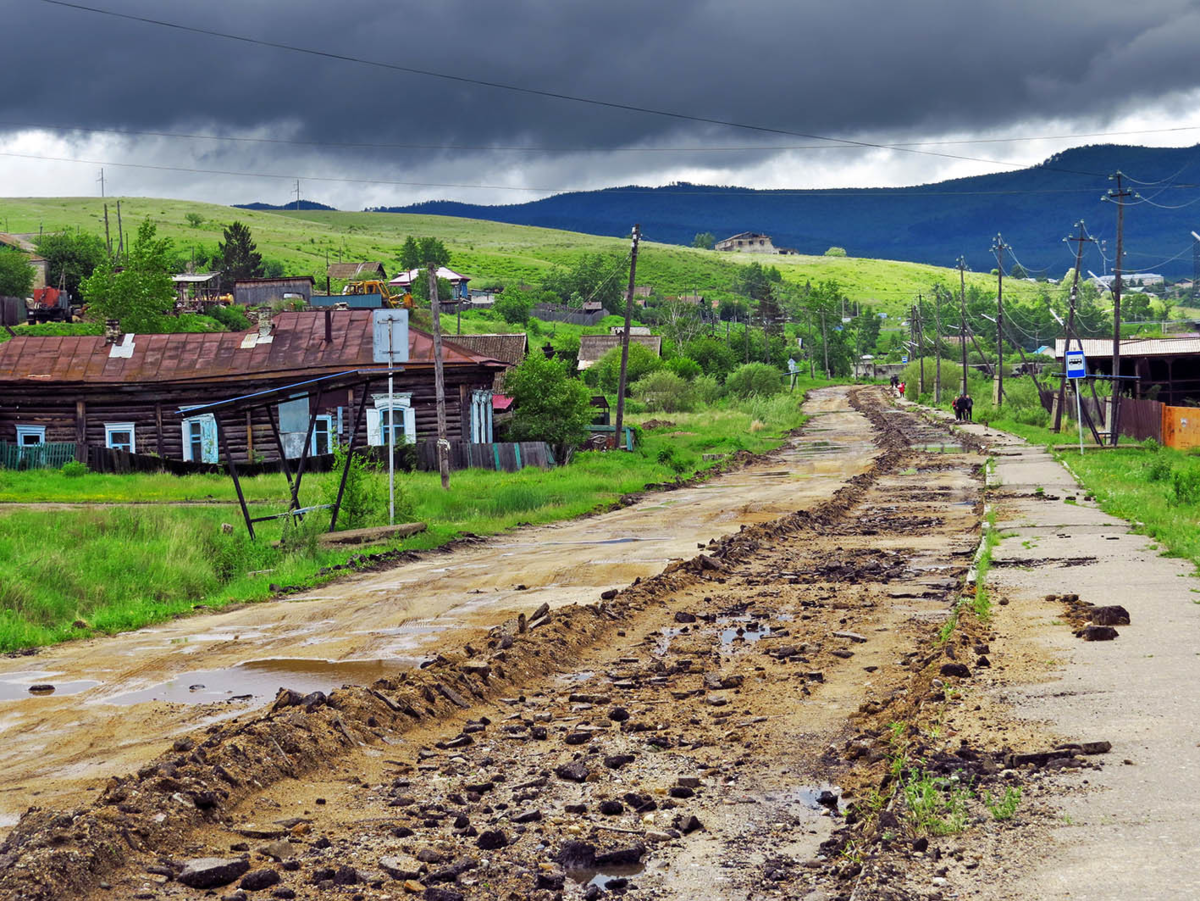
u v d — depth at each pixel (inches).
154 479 1456.7
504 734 362.3
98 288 3157.0
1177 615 439.8
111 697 440.1
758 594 633.6
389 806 290.7
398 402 1734.7
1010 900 195.9
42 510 1047.0
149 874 241.1
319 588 751.1
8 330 2876.5
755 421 2755.9
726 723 362.0
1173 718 296.7
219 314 3693.4
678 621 556.1
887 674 418.6
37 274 4094.5
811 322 7514.8
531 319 5708.7
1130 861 207.2
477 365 1750.7
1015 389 3430.1
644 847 254.5
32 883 223.6
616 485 1440.7
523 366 1854.1
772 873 236.1
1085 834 222.8
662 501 1314.0
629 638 526.0
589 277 7568.9
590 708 395.5
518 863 247.3
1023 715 312.8
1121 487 1045.8
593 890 227.9
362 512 1024.9
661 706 392.5
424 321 3496.6
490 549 928.3
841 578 676.1
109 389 1745.8
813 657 460.4
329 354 1792.6
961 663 381.1
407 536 967.6
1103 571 573.0
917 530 912.9
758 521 1015.6
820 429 2785.4
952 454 1835.6
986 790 254.8
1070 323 2276.1
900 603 578.9
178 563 767.7
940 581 639.8
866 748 317.1
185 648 546.0
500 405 2032.5
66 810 277.0
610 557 815.1
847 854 238.4
